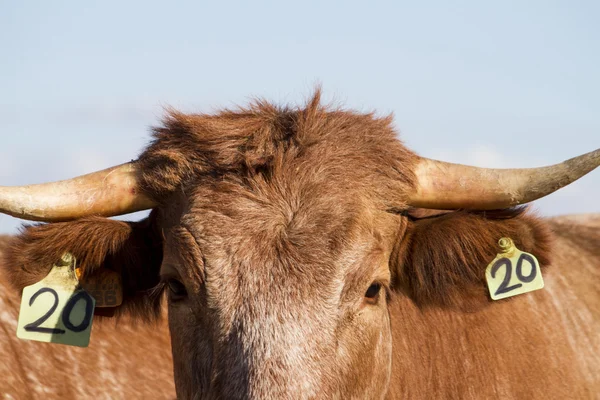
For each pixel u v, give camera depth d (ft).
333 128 35.55
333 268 31.94
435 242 36.81
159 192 36.04
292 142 34.47
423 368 43.70
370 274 33.17
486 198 36.17
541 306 50.19
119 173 36.88
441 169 36.91
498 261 36.81
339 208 32.91
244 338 30.53
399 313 43.70
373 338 33.78
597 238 57.52
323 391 30.48
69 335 37.22
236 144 34.55
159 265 38.29
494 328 47.21
